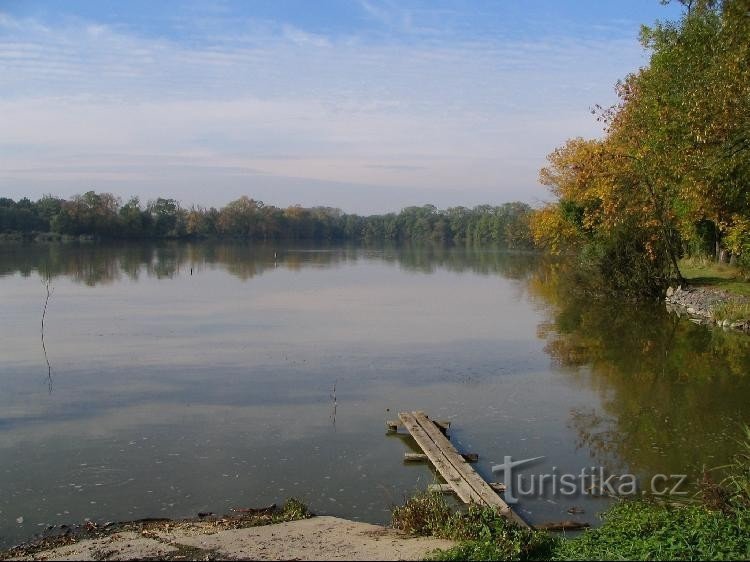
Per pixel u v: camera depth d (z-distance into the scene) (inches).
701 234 1476.4
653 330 1001.5
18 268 2183.8
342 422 542.6
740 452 450.0
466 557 257.0
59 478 419.8
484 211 6161.4
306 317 1156.5
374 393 635.5
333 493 400.8
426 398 617.6
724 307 1046.4
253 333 976.3
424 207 6643.7
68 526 350.3
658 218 1185.4
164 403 596.4
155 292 1542.8
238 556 282.8
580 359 792.3
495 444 487.8
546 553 270.8
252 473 431.2
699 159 737.0
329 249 4675.2
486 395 627.5
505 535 282.4
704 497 334.3
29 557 301.1
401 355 817.5
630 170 1128.2
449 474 417.1
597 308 1289.4
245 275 2108.8
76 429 519.8
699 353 809.5
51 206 4384.8
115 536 327.9
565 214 1514.5
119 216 4503.0
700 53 827.4
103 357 792.3
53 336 933.2
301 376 703.7
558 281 1881.2
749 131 722.2
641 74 1123.3
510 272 2384.4
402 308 1298.0
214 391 638.5
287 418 553.0
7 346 856.3
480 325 1073.5
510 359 795.4
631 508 329.7
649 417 543.5
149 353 818.2
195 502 384.8
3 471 431.2
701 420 531.2
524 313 1227.2
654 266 1354.6
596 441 488.7
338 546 295.3
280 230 5826.8
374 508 378.6
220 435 507.5
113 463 446.9
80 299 1386.6
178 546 303.1
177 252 3550.7
